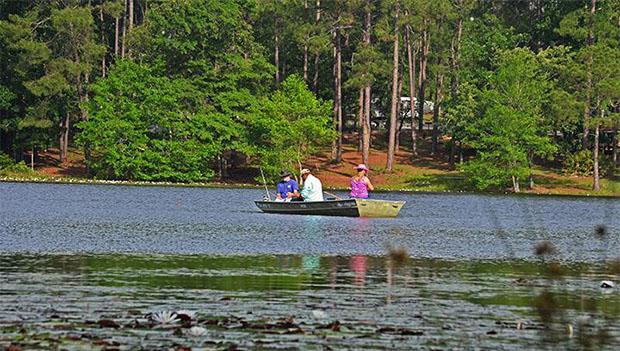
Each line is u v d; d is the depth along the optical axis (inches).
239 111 4731.8
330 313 840.9
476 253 1412.4
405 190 4512.8
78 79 4869.6
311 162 4950.8
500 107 4409.5
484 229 1973.4
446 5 4638.3
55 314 810.2
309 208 2282.2
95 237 1562.5
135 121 4557.1
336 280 1060.5
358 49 4675.2
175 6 4781.0
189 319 791.7
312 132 4606.3
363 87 4724.4
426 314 845.2
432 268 1197.1
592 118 4328.3
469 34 5270.7
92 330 741.9
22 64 4653.1
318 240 1569.9
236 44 4810.5
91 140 4542.3
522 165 4431.6
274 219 2112.5
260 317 812.6
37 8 4847.4
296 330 753.6
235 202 2933.1
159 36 4751.5
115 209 2436.0
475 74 5029.5
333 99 5502.0
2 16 5002.5
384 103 5940.0
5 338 708.0
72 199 2930.6
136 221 1980.8
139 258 1250.6
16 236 1558.8
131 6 5113.2
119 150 4532.5
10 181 4239.7
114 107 4594.0
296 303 892.6
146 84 4628.4
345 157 5088.6
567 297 960.3
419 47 5679.1
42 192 3373.5
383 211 2263.8
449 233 1822.1
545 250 971.3
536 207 3159.5
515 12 5693.9
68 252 1311.5
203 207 2613.2
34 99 4877.0
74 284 988.6
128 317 802.2
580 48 4724.4
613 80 4247.0
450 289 1005.8
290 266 1184.8
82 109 4724.4
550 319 826.2
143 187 4067.4
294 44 5290.4
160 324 770.2
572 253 1444.4
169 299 901.8
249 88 4869.6
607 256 1401.3
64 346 683.4
